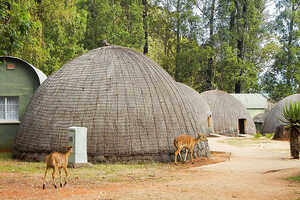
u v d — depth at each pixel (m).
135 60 16.88
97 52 17.22
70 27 30.73
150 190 8.78
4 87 18.86
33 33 24.55
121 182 10.20
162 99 15.79
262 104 47.69
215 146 24.86
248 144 26.72
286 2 52.25
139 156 14.53
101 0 41.19
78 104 15.03
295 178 10.09
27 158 15.27
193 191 8.56
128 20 43.88
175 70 52.12
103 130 14.48
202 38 52.38
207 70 53.34
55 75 16.72
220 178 10.74
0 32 13.49
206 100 39.28
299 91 50.53
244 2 52.88
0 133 18.69
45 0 28.12
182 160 15.20
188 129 15.90
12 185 9.56
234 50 51.50
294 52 49.97
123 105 14.94
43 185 9.02
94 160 14.18
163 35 53.69
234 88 57.56
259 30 53.03
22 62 19.00
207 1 53.44
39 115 15.59
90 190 8.92
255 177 10.83
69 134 13.65
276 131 31.83
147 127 14.88
